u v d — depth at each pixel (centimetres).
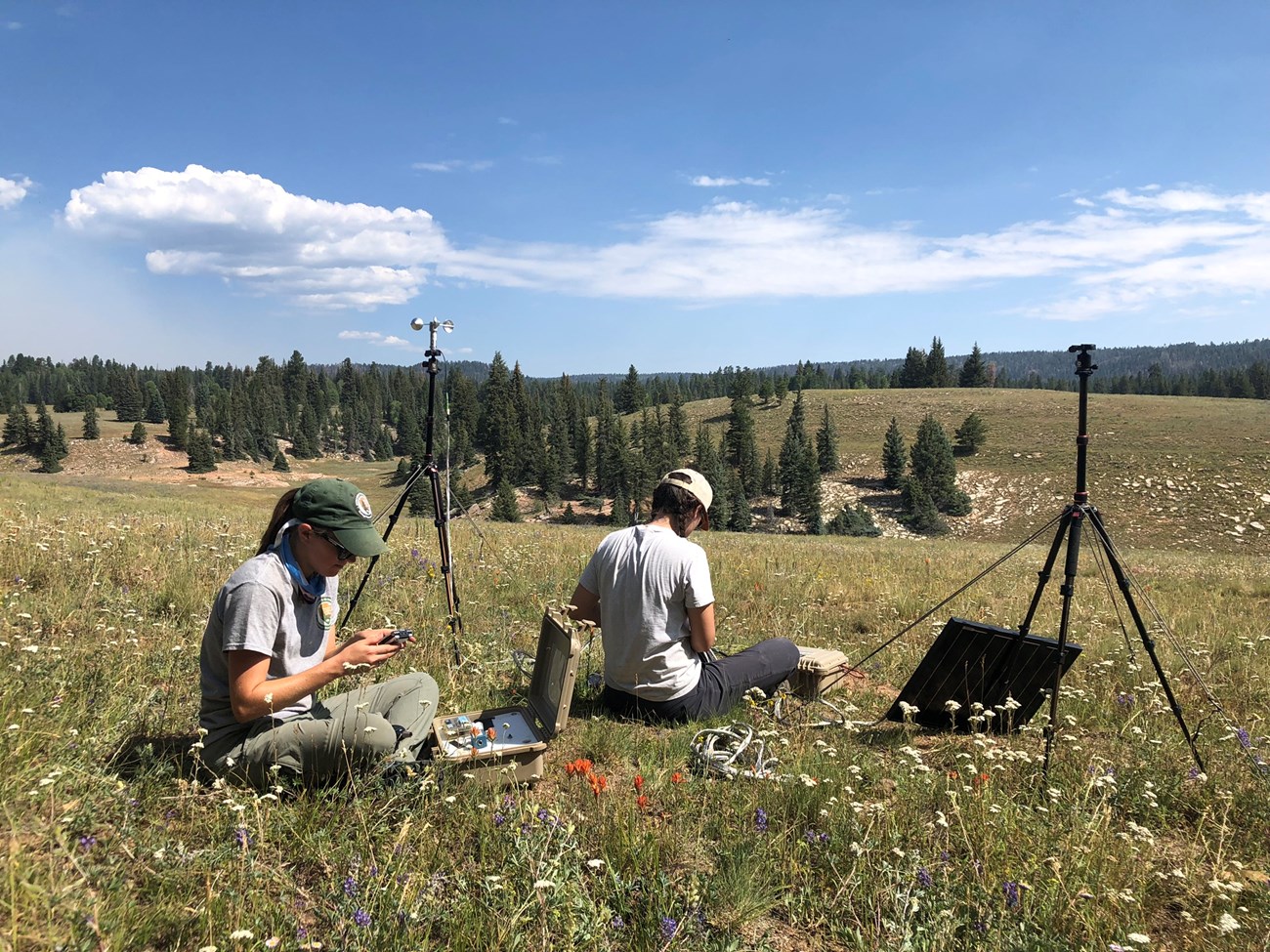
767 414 14975
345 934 225
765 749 411
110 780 292
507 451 12194
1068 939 256
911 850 299
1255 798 371
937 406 13750
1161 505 8112
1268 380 19512
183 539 875
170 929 228
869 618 821
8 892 214
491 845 289
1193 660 646
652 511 477
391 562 841
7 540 713
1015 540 8275
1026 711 462
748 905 266
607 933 250
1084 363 418
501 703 456
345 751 311
